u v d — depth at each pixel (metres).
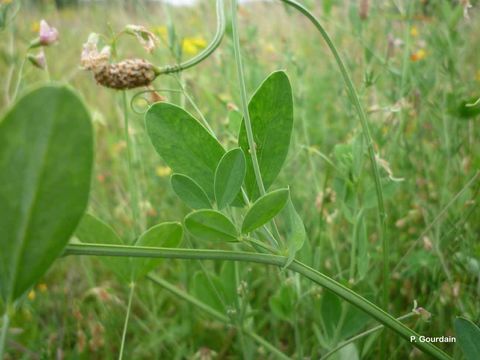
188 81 0.23
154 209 0.21
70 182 0.06
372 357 0.15
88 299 0.20
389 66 0.20
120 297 0.20
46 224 0.07
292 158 0.19
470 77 0.23
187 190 0.10
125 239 0.21
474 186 0.17
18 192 0.06
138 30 0.12
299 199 0.21
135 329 0.18
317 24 0.11
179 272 0.19
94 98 0.30
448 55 0.20
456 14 0.19
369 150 0.12
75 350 0.17
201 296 0.15
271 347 0.15
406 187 0.19
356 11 0.19
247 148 0.10
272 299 0.15
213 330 0.18
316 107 0.29
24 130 0.06
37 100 0.06
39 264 0.07
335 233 0.18
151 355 0.18
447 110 0.16
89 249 0.09
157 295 0.20
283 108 0.10
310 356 0.16
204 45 0.26
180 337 0.18
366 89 0.17
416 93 0.19
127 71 0.11
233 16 0.10
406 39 0.19
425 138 0.22
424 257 0.16
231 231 0.09
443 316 0.15
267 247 0.10
